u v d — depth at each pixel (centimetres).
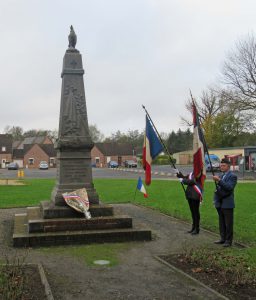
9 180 3788
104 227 1085
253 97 4534
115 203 1916
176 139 10906
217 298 650
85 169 1222
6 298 608
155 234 1159
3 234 1151
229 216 1004
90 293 675
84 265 838
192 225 1217
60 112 1263
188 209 1664
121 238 1059
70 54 1264
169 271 795
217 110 6656
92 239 1037
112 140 12425
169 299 650
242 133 6575
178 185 2942
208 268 794
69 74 1257
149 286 710
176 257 896
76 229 1066
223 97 4925
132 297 658
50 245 1009
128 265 839
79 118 1240
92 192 1210
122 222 1098
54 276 764
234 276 737
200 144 1079
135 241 1064
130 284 721
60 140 1207
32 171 6712
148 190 2544
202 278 746
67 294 670
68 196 1134
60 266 830
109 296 662
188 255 880
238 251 913
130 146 10200
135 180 3622
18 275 733
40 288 679
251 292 673
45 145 9862
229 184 997
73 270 803
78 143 1212
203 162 1089
